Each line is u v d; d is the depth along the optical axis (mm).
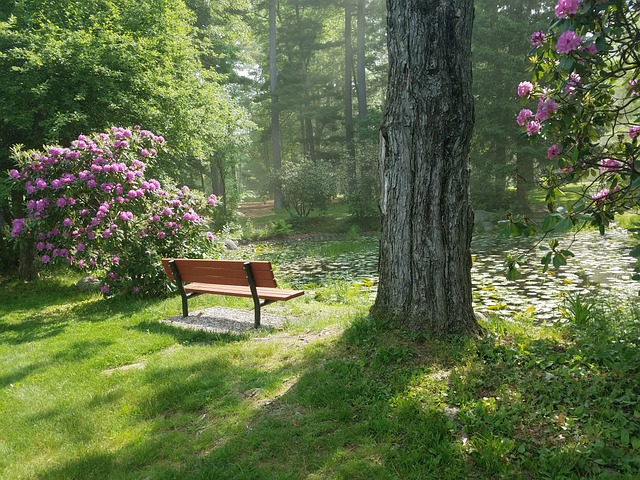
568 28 2551
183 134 11781
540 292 7020
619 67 2891
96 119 10570
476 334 3949
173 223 7895
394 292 4043
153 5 11477
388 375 3422
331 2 29344
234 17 24125
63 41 9711
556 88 3064
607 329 4391
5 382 4289
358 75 27953
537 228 3006
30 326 6605
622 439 2471
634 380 3045
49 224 7703
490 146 19734
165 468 2713
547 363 3412
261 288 5887
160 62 11758
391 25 3852
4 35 9617
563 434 2596
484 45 18672
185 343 5035
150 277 7504
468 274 4059
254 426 3047
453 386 3186
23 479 2754
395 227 3998
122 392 3779
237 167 37406
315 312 5902
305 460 2652
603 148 3164
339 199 28891
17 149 8078
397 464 2498
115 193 7629
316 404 3215
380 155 4102
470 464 2455
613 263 9008
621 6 2490
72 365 4582
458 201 3885
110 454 2900
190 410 3416
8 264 11406
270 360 4152
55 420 3428
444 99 3729
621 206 2846
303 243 16656
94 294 8828
